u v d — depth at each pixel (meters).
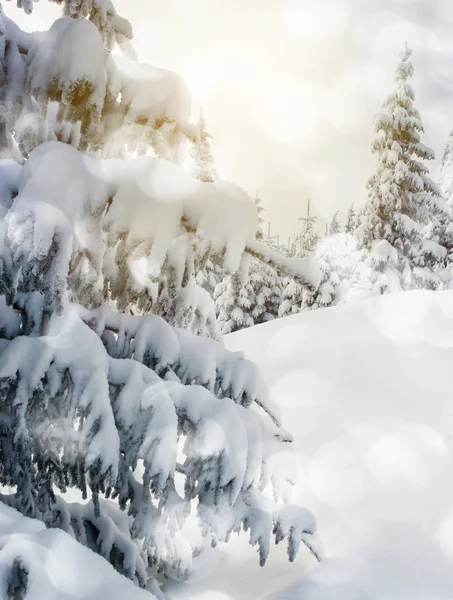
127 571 3.61
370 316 10.95
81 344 3.05
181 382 3.43
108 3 4.32
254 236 3.07
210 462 3.19
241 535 4.83
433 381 7.27
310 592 3.90
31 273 2.71
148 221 2.87
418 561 4.14
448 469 5.34
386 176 21.28
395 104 21.47
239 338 11.83
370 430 6.34
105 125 3.53
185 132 3.57
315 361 8.91
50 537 2.37
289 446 3.58
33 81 3.18
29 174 2.88
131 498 3.64
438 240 29.08
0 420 3.20
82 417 3.05
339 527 4.77
